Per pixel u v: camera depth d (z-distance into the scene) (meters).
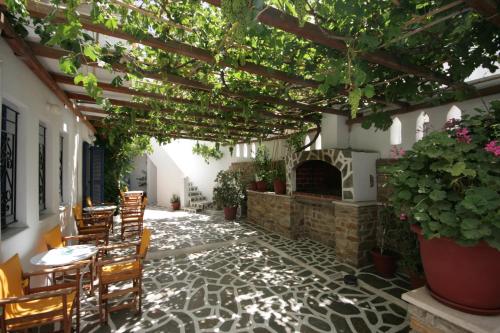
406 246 3.35
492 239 1.39
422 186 1.66
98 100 2.26
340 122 5.00
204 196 11.27
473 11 1.70
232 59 2.56
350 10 1.72
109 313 2.95
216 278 3.86
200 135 7.19
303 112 5.02
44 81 3.32
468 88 2.77
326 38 1.91
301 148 5.82
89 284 3.58
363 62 2.33
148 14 2.06
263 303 3.16
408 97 2.92
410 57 2.35
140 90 3.76
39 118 3.28
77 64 2.14
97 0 1.83
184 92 3.98
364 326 2.71
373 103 3.46
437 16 1.81
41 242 3.30
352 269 4.13
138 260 2.99
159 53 2.82
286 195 6.04
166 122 5.61
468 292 1.54
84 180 6.52
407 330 2.63
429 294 1.79
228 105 4.25
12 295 2.15
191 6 2.18
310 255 4.82
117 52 2.56
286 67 2.81
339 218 4.54
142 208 6.84
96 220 5.66
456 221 1.49
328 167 6.33
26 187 2.90
